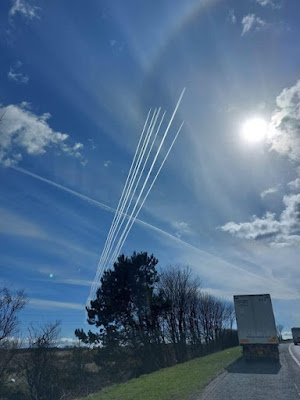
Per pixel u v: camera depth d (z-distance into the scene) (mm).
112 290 32719
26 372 20641
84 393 21672
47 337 22125
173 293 41469
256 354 19094
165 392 10703
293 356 21766
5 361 19906
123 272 33188
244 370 15195
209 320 51312
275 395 9258
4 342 19812
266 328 19438
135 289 32688
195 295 44719
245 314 20016
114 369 29000
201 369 16875
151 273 34312
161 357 32844
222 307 55562
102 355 29234
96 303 32531
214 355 27812
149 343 31922
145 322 33219
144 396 10422
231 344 55406
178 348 37312
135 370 29453
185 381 12828
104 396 11789
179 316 40312
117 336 30859
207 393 9953
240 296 20469
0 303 20016
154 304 32281
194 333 42562
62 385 22094
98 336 30469
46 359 21609
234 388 10609
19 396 19656
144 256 34281
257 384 11188
